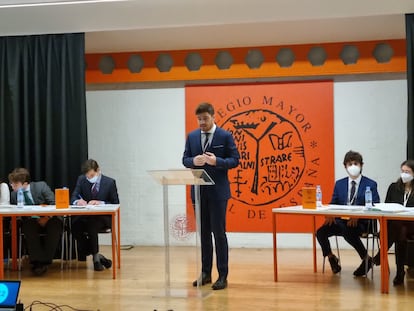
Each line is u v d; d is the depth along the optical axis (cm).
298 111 650
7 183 616
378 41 629
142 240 682
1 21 600
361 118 643
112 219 490
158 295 427
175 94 675
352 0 546
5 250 571
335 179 644
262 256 603
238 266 546
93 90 689
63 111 608
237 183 660
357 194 500
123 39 632
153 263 571
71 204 548
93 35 620
